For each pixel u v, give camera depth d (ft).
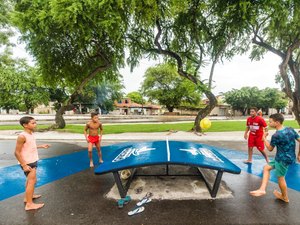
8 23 72.79
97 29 47.26
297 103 61.46
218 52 56.54
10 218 12.62
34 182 13.88
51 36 51.62
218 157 16.49
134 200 14.73
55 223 12.03
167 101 179.22
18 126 72.08
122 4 43.88
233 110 232.53
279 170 13.79
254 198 14.98
